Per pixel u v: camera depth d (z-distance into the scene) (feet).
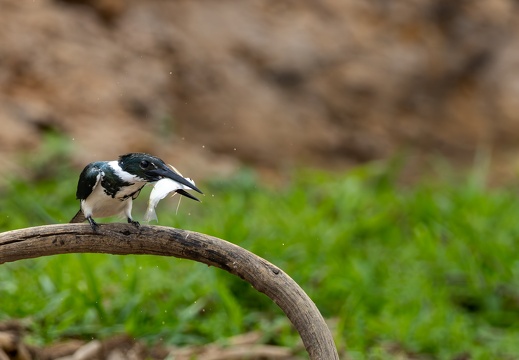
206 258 14.60
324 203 40.04
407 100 63.72
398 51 64.39
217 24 59.00
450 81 65.87
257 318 27.30
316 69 60.95
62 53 50.49
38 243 14.48
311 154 57.98
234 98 57.21
